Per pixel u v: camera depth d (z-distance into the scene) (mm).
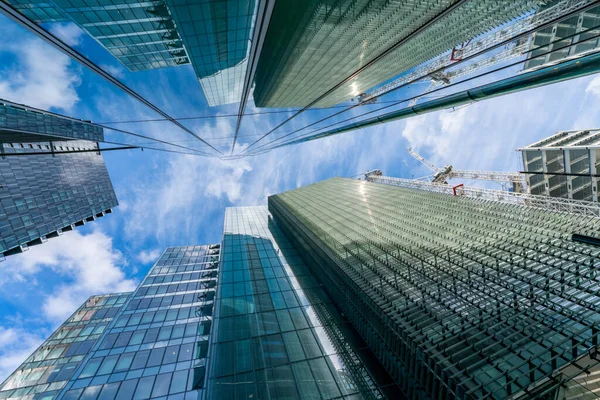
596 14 27516
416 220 54312
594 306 22328
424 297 29250
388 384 25719
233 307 38938
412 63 45031
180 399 27500
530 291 26000
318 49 35188
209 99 43938
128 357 33875
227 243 67625
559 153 60000
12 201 66562
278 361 28359
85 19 16109
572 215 43969
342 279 38219
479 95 18375
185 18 20641
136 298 50500
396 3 26031
